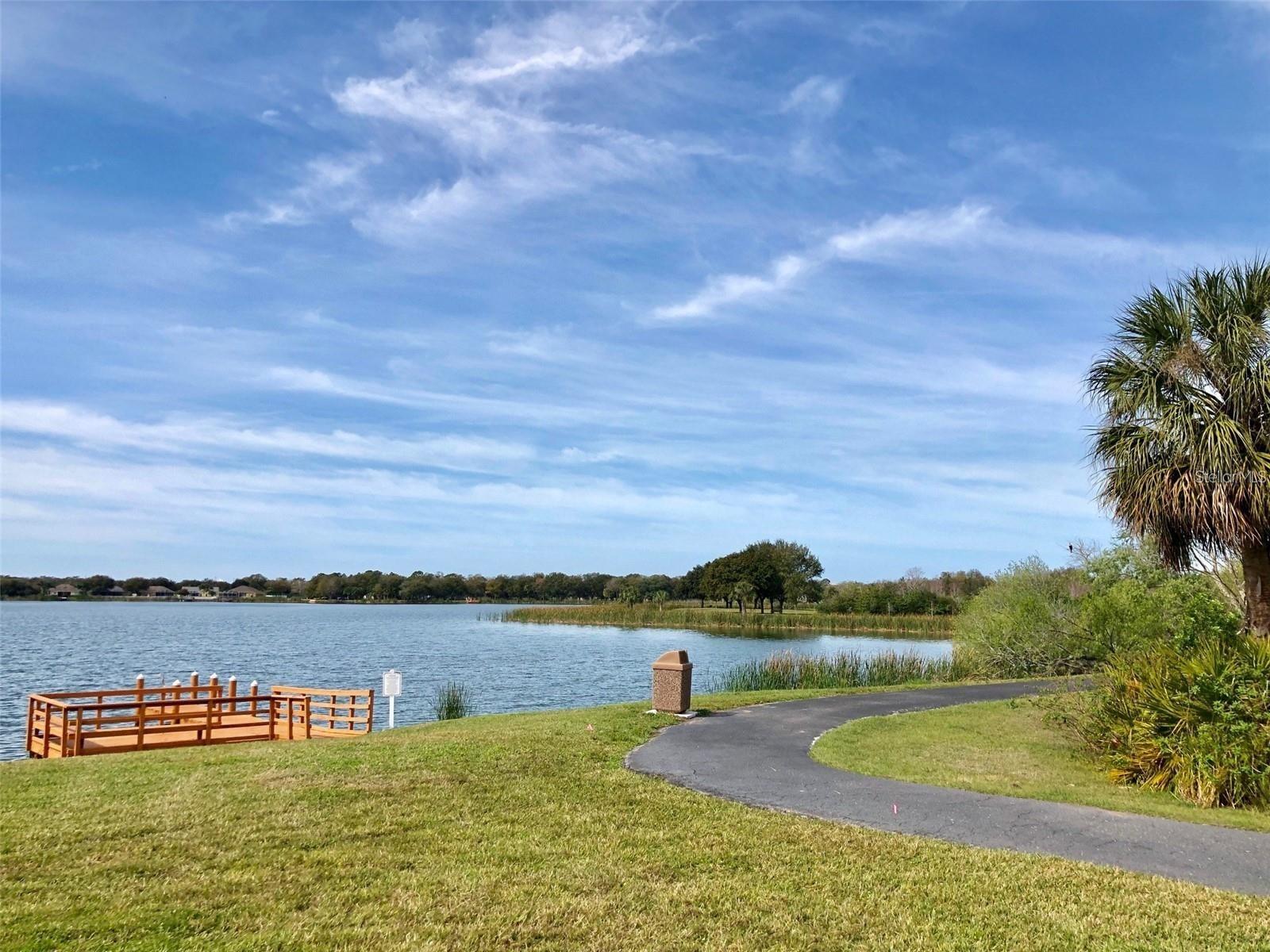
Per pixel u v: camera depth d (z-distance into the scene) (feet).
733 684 93.66
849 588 384.27
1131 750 35.73
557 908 20.29
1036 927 19.67
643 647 192.95
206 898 20.22
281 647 197.26
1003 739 46.73
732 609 404.36
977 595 110.73
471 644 206.90
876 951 18.42
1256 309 42.60
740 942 18.69
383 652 179.93
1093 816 30.04
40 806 28.45
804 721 52.65
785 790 33.32
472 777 33.35
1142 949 18.53
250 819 26.89
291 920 19.13
